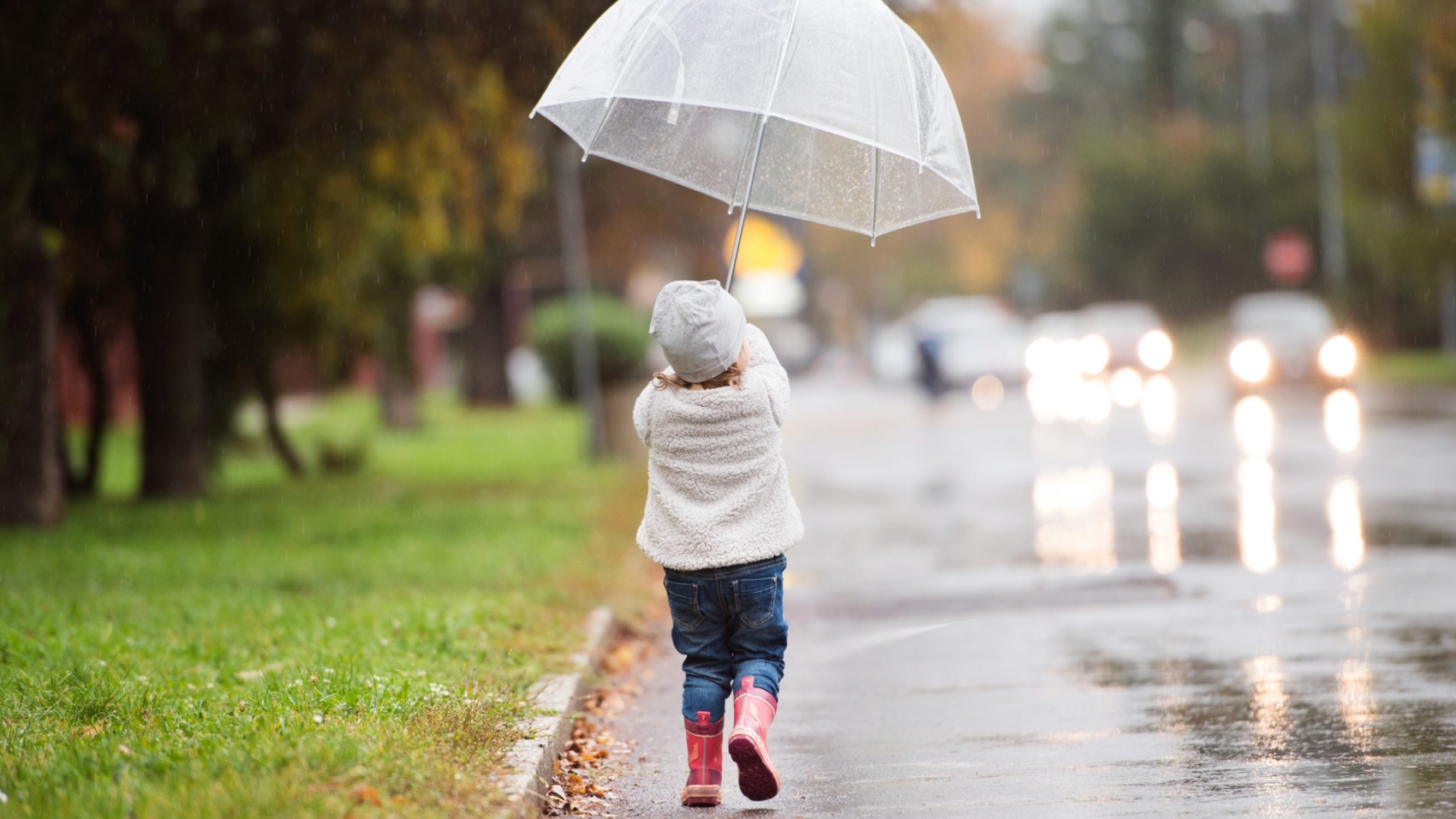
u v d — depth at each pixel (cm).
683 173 1127
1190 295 10162
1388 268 5938
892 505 2816
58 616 1520
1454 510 2238
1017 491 2911
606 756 1119
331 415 7094
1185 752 1037
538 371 6850
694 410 918
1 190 2303
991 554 2105
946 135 1018
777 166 1122
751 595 919
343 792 795
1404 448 3197
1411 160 5766
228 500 3036
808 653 1504
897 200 1101
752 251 3781
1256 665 1308
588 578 1970
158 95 2381
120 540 2330
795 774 1041
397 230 3484
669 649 1595
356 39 2408
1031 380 6631
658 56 995
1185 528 2228
